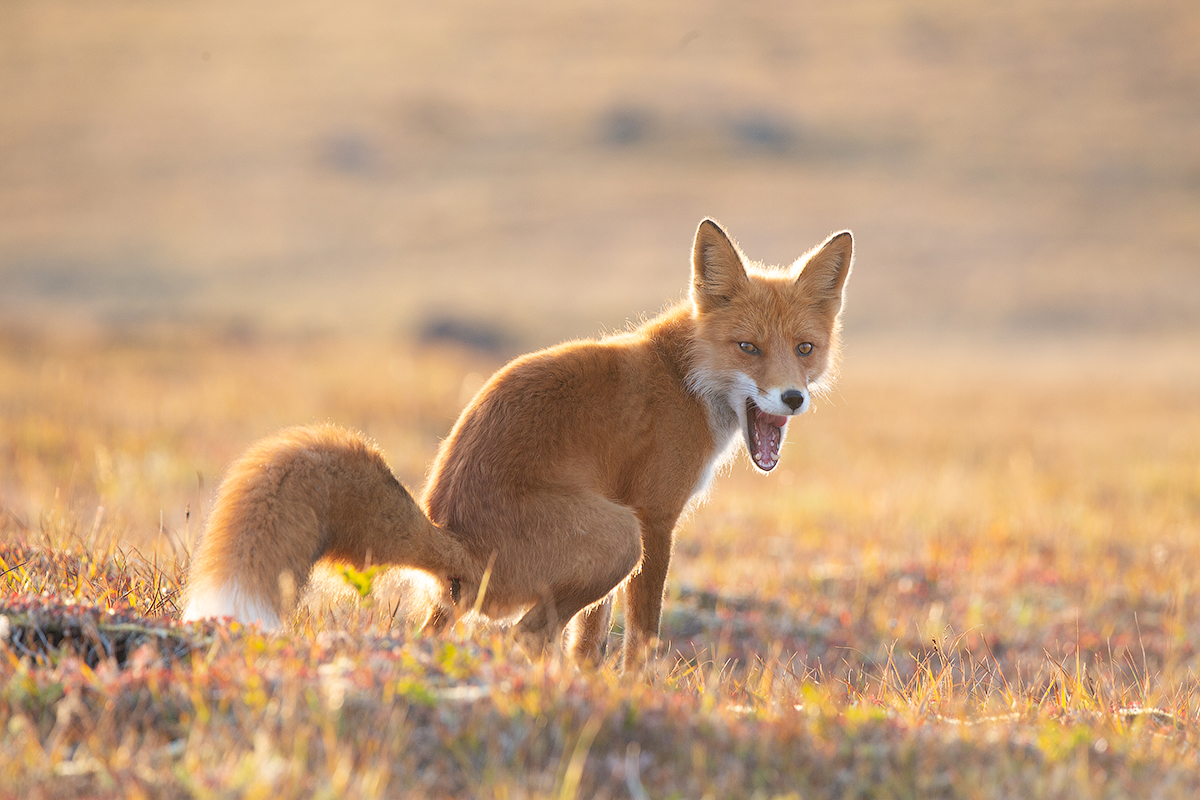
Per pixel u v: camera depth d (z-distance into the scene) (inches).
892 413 1911.9
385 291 4389.8
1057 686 506.6
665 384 505.4
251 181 6215.6
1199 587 761.6
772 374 519.5
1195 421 1918.1
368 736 299.3
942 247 5088.6
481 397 474.3
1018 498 1069.1
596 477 470.6
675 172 6338.6
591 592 449.7
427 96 7775.6
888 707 390.3
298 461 394.3
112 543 538.0
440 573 436.8
